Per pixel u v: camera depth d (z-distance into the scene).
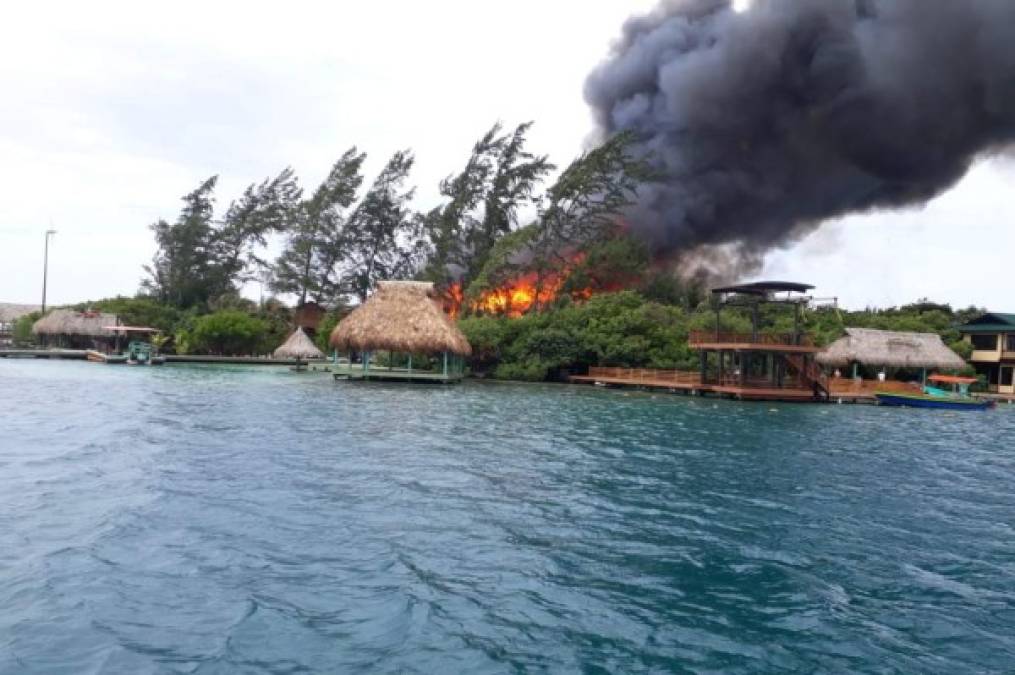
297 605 7.65
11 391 31.17
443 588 8.30
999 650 7.21
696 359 48.12
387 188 77.31
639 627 7.49
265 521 10.77
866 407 38.97
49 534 9.71
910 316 62.94
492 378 53.81
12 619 6.99
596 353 51.00
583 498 13.12
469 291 63.50
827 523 12.02
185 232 81.00
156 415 23.20
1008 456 20.98
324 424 22.30
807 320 57.41
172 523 10.46
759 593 8.60
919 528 11.92
